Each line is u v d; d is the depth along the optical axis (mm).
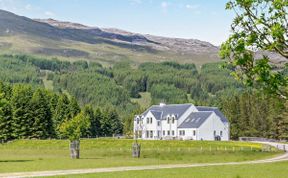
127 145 102938
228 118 161000
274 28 15445
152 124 144875
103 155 77875
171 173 39062
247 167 47969
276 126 144500
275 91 16016
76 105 157125
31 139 124062
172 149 85750
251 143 107938
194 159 68438
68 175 36562
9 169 43812
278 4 15578
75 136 77125
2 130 123562
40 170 42844
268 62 16156
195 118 139125
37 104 130375
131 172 40062
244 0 16234
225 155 76062
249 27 16547
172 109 146625
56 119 151000
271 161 61281
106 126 179375
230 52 16641
